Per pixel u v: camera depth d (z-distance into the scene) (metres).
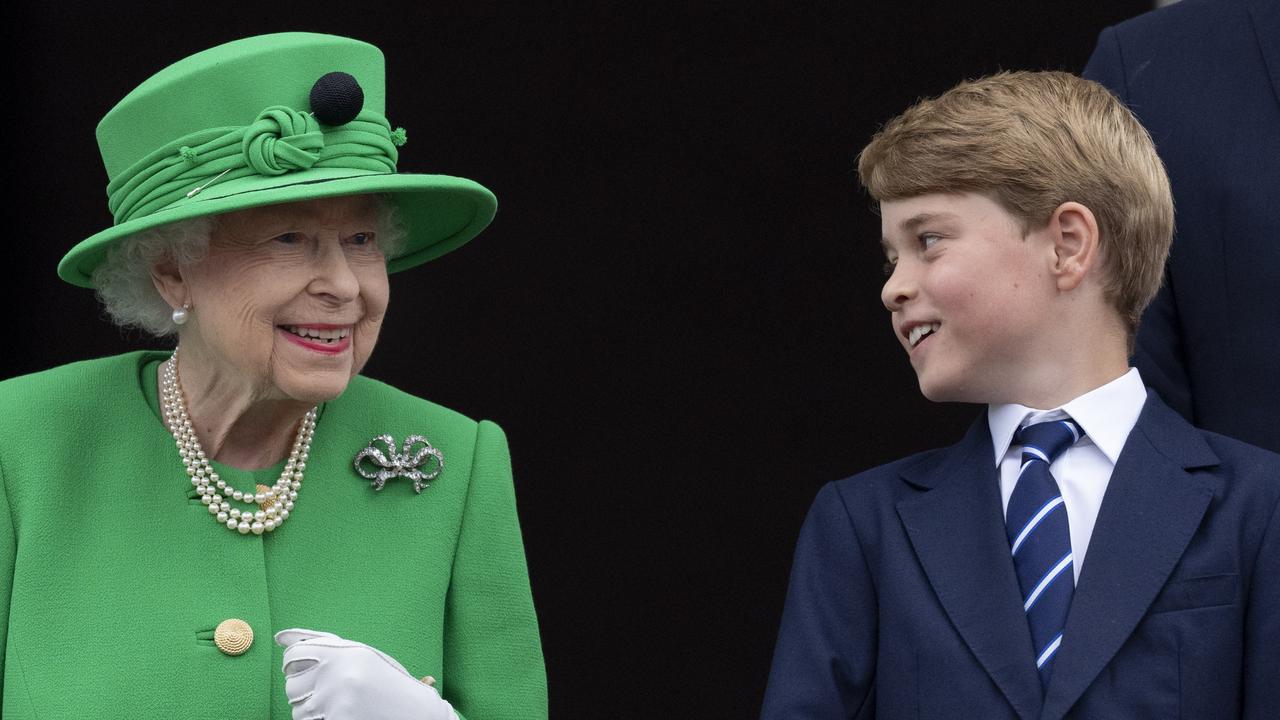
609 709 21.59
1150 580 11.04
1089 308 11.75
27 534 11.15
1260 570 11.05
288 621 11.34
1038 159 11.52
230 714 10.98
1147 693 10.85
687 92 21.56
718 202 21.66
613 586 21.62
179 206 10.70
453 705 11.88
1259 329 12.59
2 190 19.42
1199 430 11.77
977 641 11.26
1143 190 11.78
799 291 21.69
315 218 10.91
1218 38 13.19
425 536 11.82
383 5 21.03
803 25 21.48
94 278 11.62
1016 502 11.58
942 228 11.66
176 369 11.79
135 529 11.32
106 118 11.39
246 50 11.06
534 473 21.66
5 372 19.52
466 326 21.62
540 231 21.64
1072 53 21.23
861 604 11.96
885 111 21.45
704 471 21.69
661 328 21.69
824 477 21.70
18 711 10.80
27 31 19.53
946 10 21.34
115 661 10.91
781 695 11.88
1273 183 12.65
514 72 21.44
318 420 12.00
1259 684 10.93
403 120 21.28
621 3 21.47
